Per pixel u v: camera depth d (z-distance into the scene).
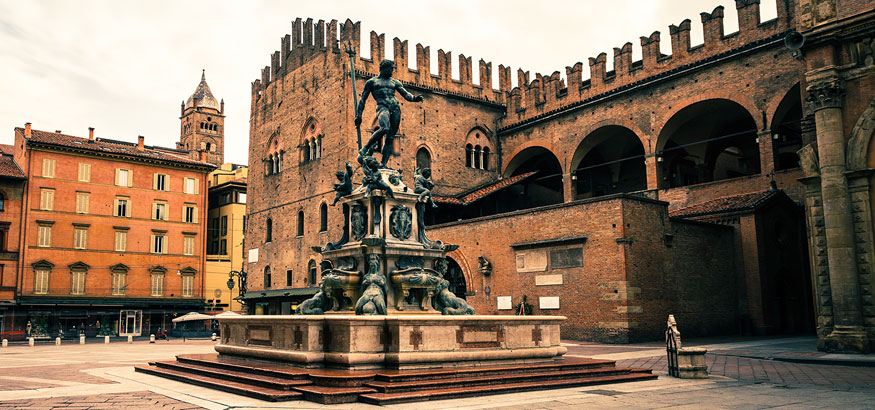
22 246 62.75
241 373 14.17
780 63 39.00
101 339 59.59
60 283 64.69
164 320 70.19
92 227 67.31
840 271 23.83
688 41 44.03
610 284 32.75
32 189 64.12
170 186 73.06
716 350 25.98
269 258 59.28
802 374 17.69
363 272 15.52
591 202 34.19
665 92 45.03
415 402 11.52
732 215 37.78
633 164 53.75
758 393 13.67
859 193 23.84
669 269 34.41
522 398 12.33
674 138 49.00
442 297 15.66
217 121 135.38
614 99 48.34
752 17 40.59
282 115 59.41
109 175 69.06
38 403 11.77
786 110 40.25
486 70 58.47
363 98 17.42
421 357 13.11
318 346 13.45
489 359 14.25
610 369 15.90
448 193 53.97
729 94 41.44
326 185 52.00
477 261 40.50
